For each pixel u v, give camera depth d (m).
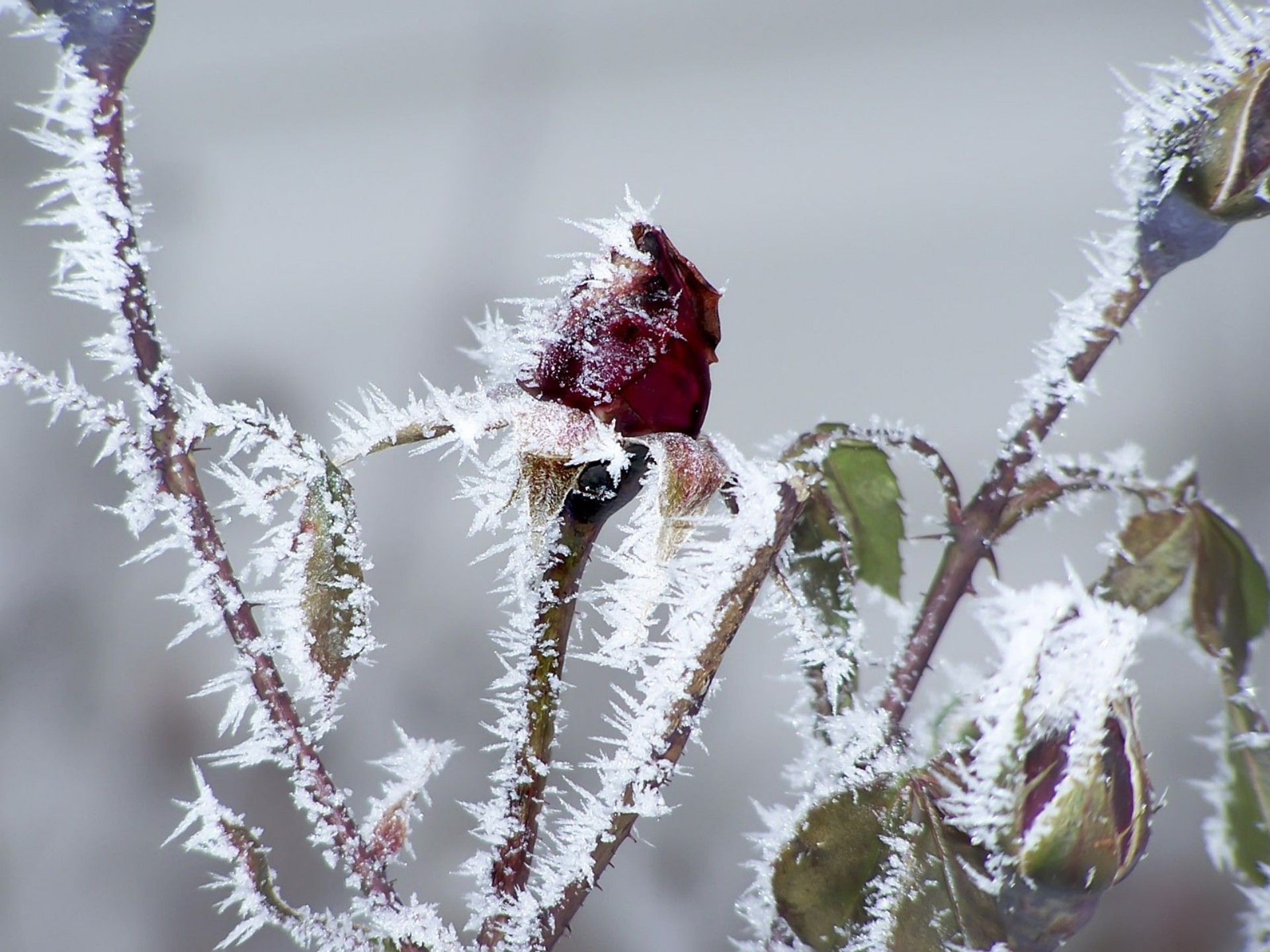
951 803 0.68
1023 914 0.68
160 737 1.29
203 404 0.67
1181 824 0.85
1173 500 0.71
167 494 0.67
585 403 0.69
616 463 0.68
